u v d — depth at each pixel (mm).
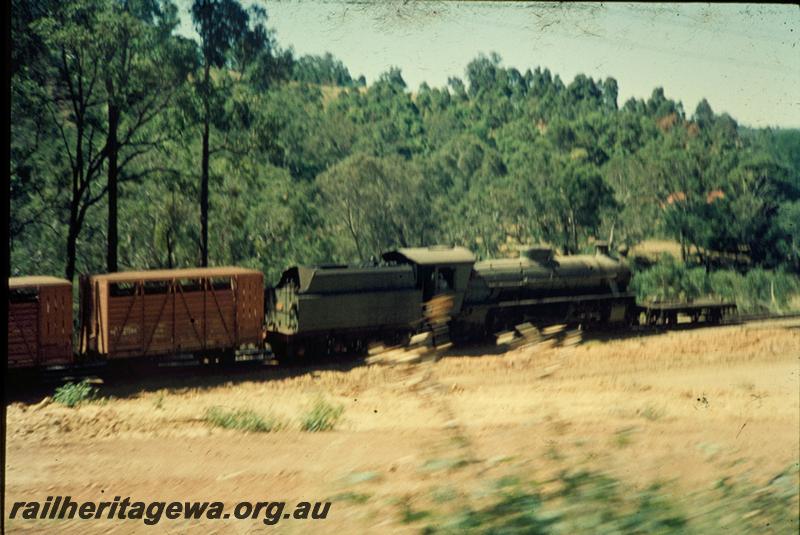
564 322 26344
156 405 14680
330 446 9953
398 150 42969
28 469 8992
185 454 9930
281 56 31203
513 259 26859
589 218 38781
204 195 31594
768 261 36438
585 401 13461
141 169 32125
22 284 18172
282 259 34750
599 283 27938
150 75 27844
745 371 18250
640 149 40844
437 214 38938
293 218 35375
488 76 45312
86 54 27219
